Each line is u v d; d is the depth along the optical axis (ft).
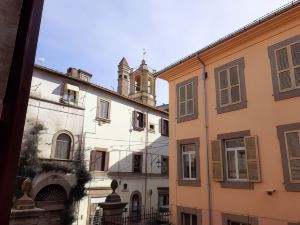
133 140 75.10
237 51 37.83
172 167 44.06
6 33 4.50
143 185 76.13
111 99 70.23
